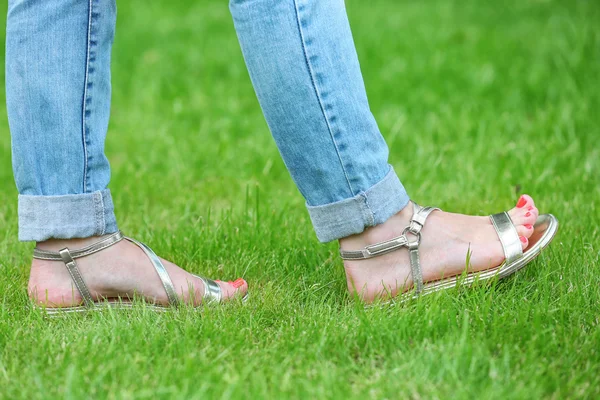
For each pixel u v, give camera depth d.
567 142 3.45
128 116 4.17
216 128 3.88
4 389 1.50
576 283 1.97
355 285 1.96
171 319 1.83
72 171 1.85
